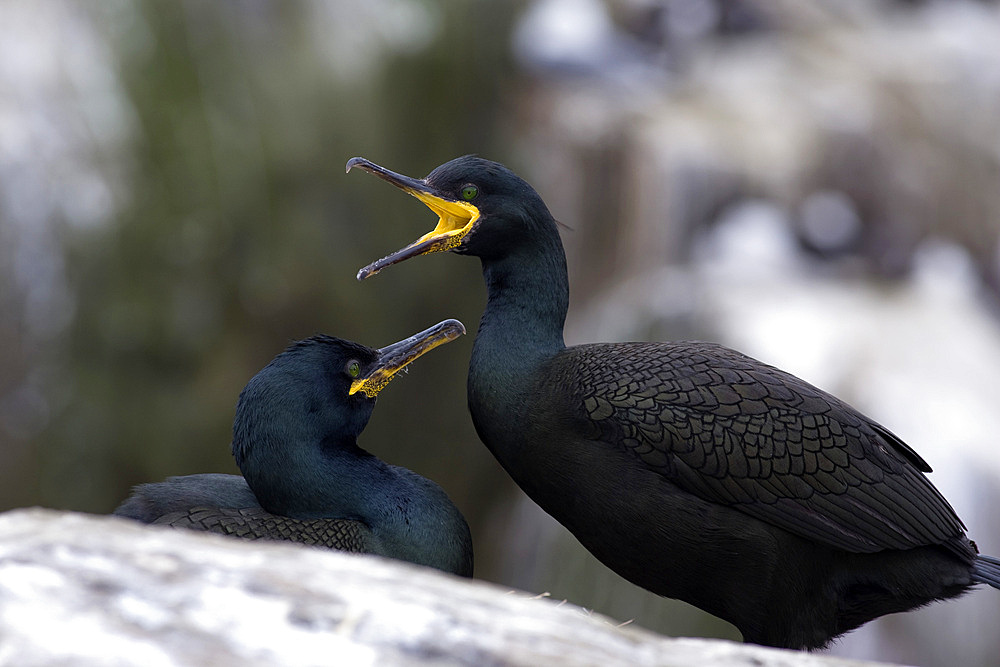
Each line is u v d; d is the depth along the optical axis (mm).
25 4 16188
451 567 5414
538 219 5766
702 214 18078
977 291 18078
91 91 15859
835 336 14867
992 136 19609
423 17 16906
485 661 2793
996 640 11492
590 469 5395
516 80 18297
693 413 5320
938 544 5430
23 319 15227
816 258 17750
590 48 19906
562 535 13898
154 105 15844
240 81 16000
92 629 2658
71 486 15219
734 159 18172
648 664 2994
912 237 18312
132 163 15758
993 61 21047
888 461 5418
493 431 5621
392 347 5512
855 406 13438
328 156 16000
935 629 11531
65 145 15625
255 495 5379
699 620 12195
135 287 15477
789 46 21938
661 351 5570
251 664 2643
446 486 15953
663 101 19688
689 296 15984
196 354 15445
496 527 15609
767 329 14945
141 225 15539
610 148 17875
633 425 5332
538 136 17672
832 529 5297
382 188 16016
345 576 3061
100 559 2912
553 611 3201
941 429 12938
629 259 17766
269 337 15625
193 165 15703
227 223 15609
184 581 2861
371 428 15594
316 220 15805
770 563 5348
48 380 15242
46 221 15359
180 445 15250
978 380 14141
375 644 2773
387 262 5699
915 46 21844
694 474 5312
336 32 16562
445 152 16734
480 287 16109
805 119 19328
